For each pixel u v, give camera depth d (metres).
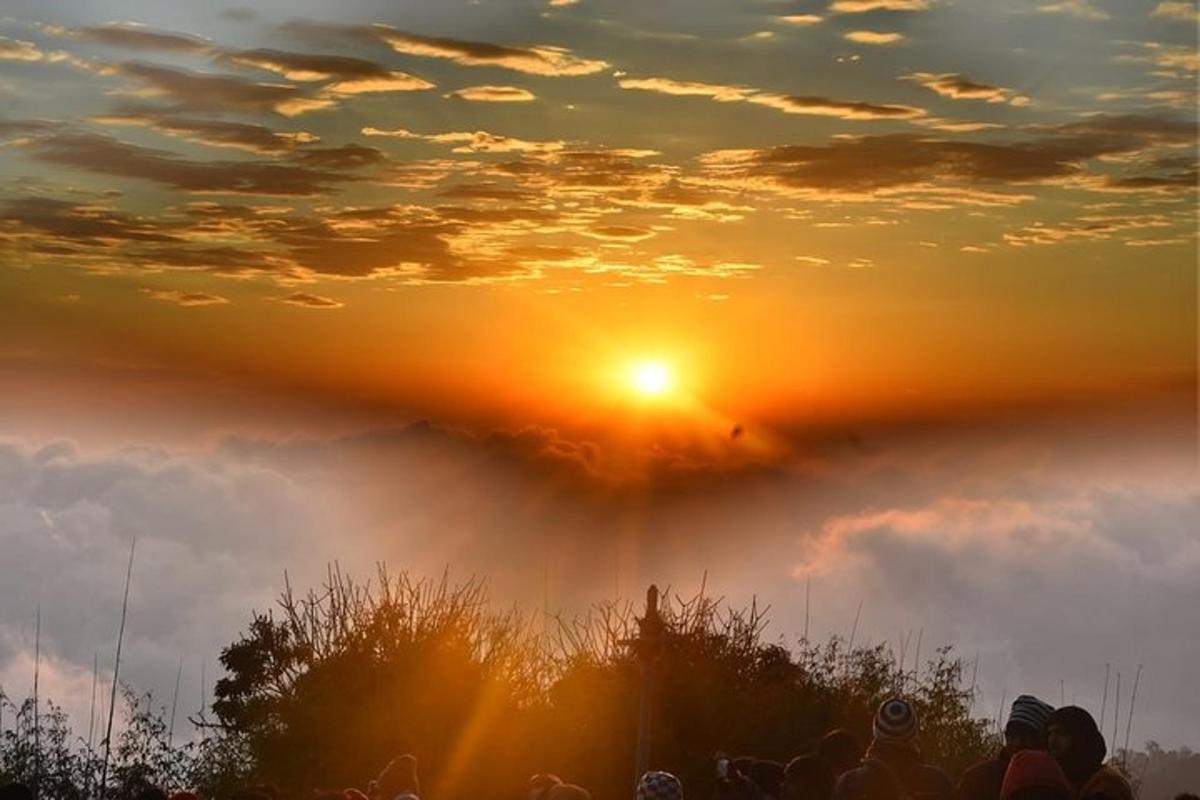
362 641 18.66
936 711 18.33
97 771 16.64
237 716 18.19
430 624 18.80
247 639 18.72
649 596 12.91
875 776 7.74
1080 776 7.83
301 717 18.09
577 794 8.27
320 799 9.31
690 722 18.03
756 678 18.64
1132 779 15.54
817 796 8.30
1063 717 7.89
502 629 18.89
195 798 10.64
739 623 18.91
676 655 18.33
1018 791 7.09
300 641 18.70
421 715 18.34
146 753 17.03
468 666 18.58
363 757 18.16
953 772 17.50
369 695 18.47
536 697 18.72
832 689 18.62
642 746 12.65
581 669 18.56
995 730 18.36
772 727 18.06
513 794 17.92
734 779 8.79
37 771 16.20
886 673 18.77
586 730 18.16
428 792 17.98
